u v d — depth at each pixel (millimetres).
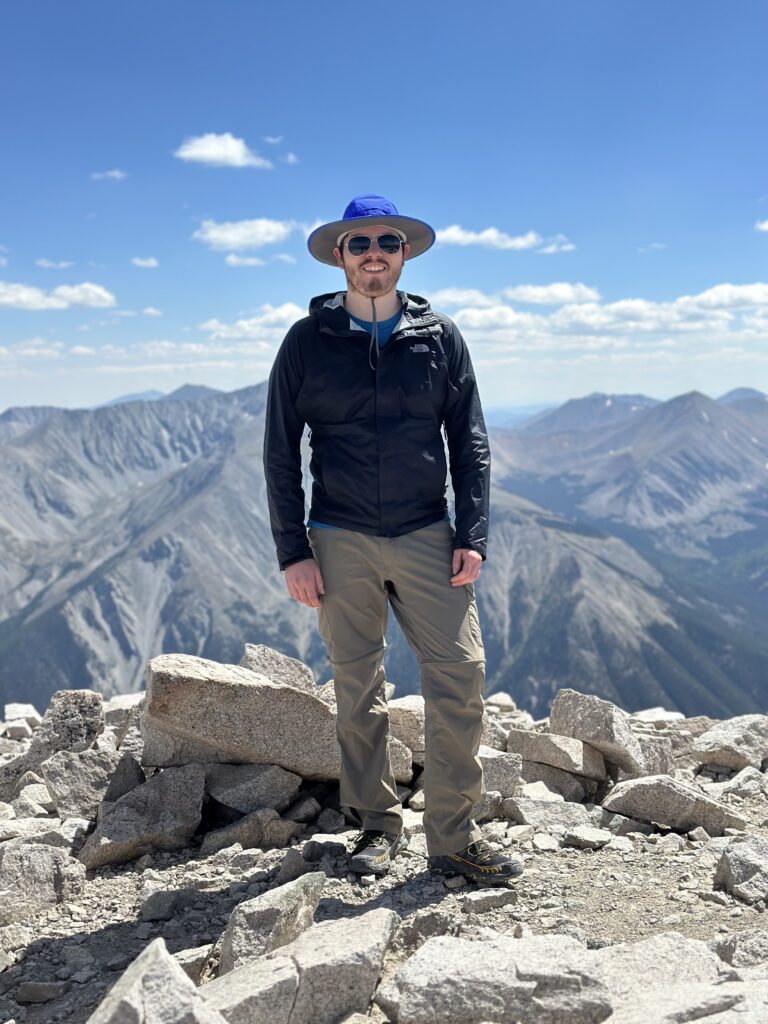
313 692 3348
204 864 2531
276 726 2814
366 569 2332
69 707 3373
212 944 2027
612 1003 1562
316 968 1639
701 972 1672
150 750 2916
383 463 2283
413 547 2305
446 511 2391
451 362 2342
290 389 2318
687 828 2756
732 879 2180
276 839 2674
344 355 2270
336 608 2369
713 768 3584
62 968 2018
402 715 3137
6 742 4395
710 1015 1449
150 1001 1410
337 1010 1650
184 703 2713
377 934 1775
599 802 3203
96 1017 1403
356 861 2324
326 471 2324
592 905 2137
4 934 2162
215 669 2852
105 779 2928
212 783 2832
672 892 2199
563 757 3137
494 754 2947
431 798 2293
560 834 2668
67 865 2404
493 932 1900
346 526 2324
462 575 2281
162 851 2662
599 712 3209
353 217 2236
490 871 2232
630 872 2355
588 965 1616
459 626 2307
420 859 2438
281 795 2805
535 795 2951
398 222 2273
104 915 2277
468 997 1575
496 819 2850
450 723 2277
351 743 2449
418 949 1755
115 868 2578
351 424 2299
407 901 2156
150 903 2248
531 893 2201
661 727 4430
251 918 1896
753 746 3586
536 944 1732
